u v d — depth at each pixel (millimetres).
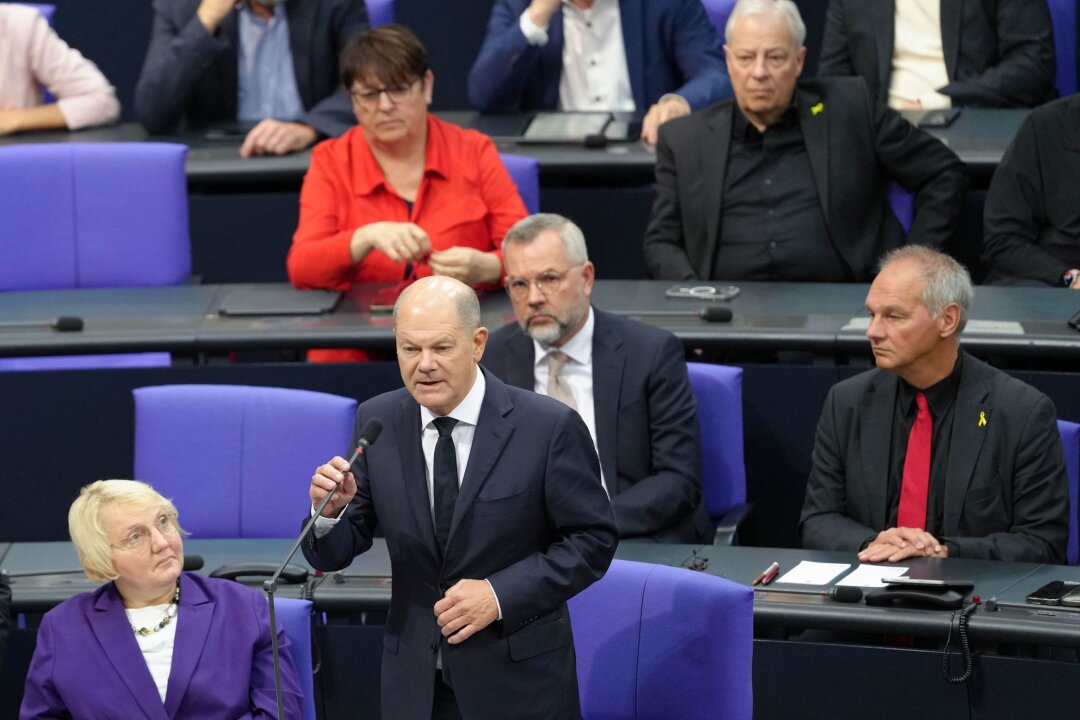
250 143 19359
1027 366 14789
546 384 14297
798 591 11617
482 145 17172
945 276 12711
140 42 24672
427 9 24422
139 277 17797
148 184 17750
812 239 17125
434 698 10070
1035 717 11117
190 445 14273
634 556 12578
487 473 9852
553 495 9844
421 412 10078
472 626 9570
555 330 13977
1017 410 12789
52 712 10789
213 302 16672
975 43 20031
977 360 13133
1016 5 19828
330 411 13977
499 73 20594
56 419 15711
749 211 17328
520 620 9703
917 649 11516
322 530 9852
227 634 10852
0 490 15789
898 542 12297
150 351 15531
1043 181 16875
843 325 14953
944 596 11188
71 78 21203
